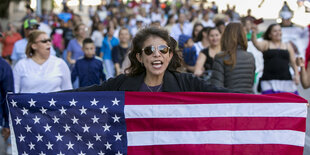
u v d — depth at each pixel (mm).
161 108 6930
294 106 7047
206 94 6941
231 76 9633
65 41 23031
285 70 12352
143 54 6441
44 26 26828
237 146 7008
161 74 6816
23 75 10109
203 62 13016
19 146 7094
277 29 12406
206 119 6973
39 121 7035
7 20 40781
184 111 6945
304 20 22359
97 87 7074
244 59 9664
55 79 10227
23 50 16266
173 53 6836
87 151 7008
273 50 12359
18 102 7043
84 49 13750
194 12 42656
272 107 7051
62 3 43031
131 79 6918
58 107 6992
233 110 7008
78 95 7000
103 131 6973
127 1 52250
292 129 7043
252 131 7027
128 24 37438
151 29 6480
